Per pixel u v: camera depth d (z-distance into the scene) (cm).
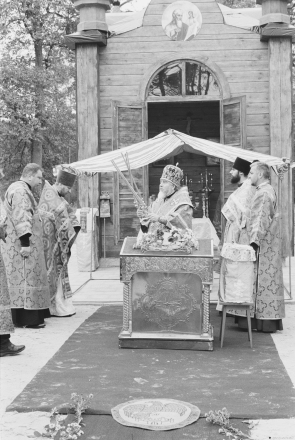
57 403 439
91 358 571
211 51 1342
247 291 629
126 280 615
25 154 2692
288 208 1169
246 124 1324
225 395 459
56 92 2494
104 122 1363
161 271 609
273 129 1315
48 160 2695
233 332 692
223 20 1338
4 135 2422
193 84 1354
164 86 1358
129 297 618
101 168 847
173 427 392
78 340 645
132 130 1351
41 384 487
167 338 609
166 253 610
